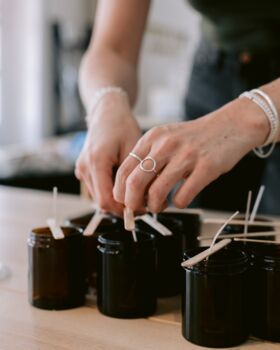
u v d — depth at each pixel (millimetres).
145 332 662
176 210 891
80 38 4648
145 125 3879
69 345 626
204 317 616
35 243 734
